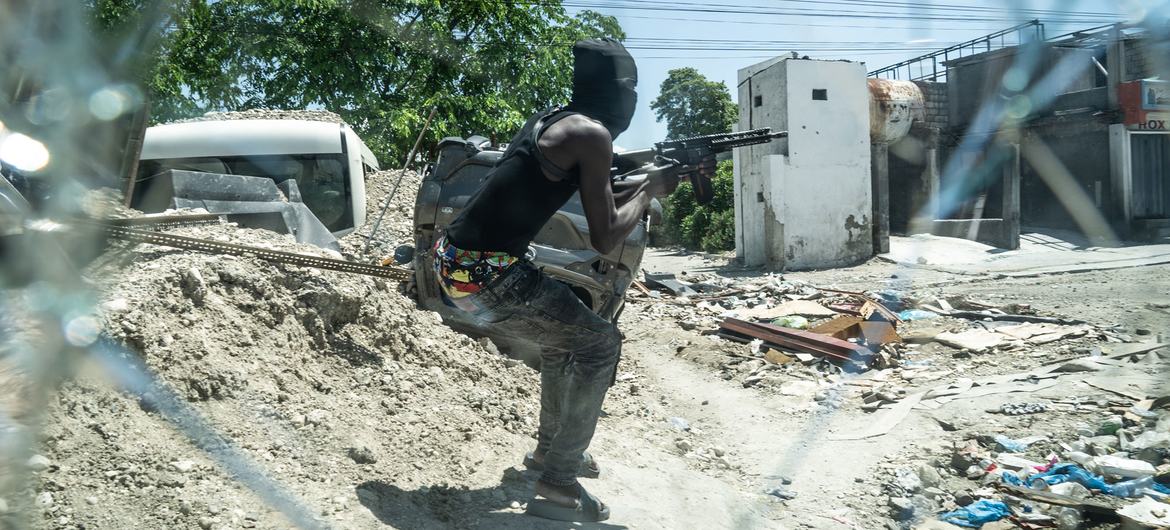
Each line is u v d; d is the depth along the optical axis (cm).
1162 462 384
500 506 275
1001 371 588
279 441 267
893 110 1694
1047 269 1461
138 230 309
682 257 2119
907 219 1852
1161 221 1714
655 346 710
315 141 875
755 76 1730
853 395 535
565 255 499
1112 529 312
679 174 266
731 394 556
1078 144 1794
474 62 1708
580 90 246
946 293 1113
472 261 241
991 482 368
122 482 217
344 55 1485
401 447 298
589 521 275
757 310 904
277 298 346
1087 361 571
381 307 396
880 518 335
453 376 396
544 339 258
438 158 557
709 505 323
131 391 247
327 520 231
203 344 287
